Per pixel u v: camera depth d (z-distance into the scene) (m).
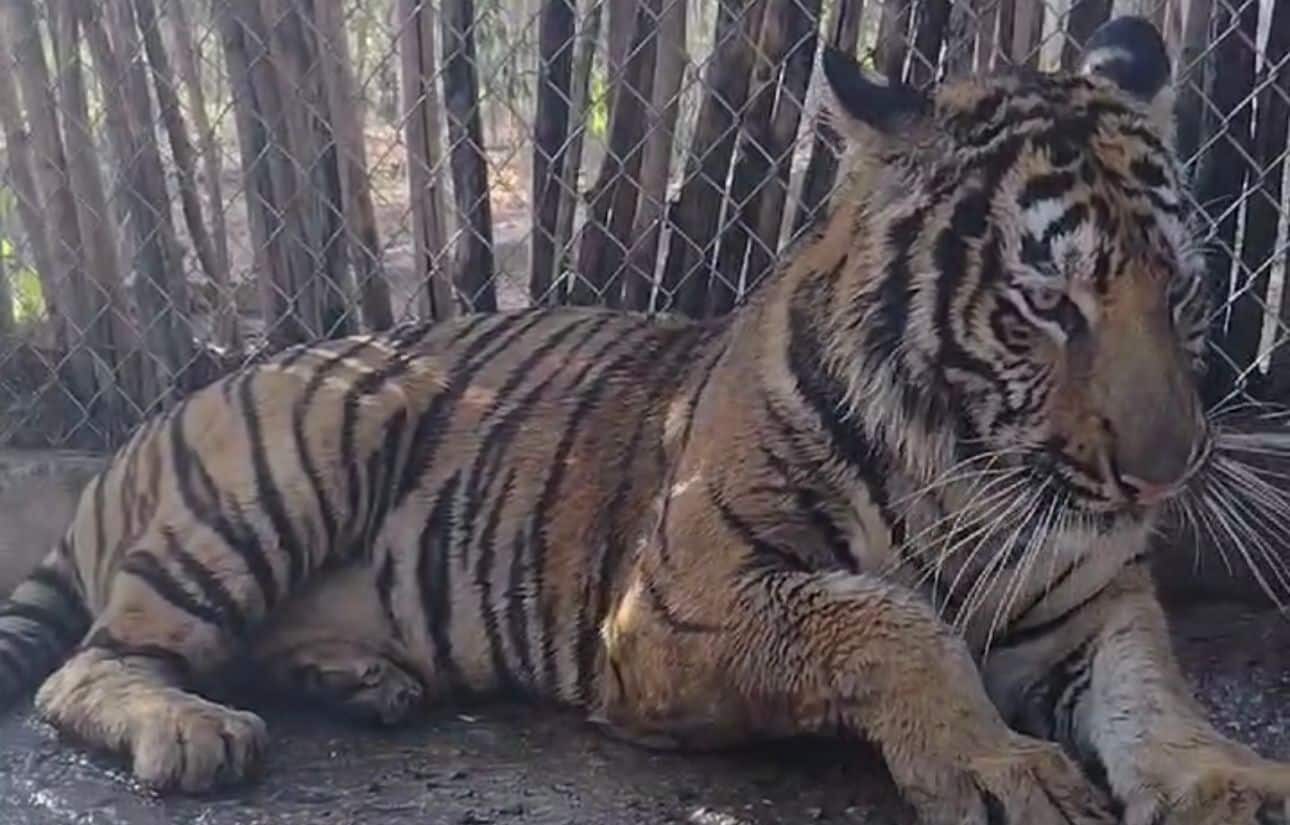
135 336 3.19
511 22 3.15
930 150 2.26
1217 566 2.80
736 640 2.31
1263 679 2.63
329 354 2.68
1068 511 2.23
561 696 2.54
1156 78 2.28
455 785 2.42
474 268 3.07
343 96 3.04
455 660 2.59
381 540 2.61
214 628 2.59
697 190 2.98
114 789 2.43
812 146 2.93
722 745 2.43
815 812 2.33
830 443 2.31
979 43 2.85
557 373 2.60
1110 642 2.34
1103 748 2.30
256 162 3.09
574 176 3.01
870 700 2.24
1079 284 2.16
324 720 2.59
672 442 2.47
